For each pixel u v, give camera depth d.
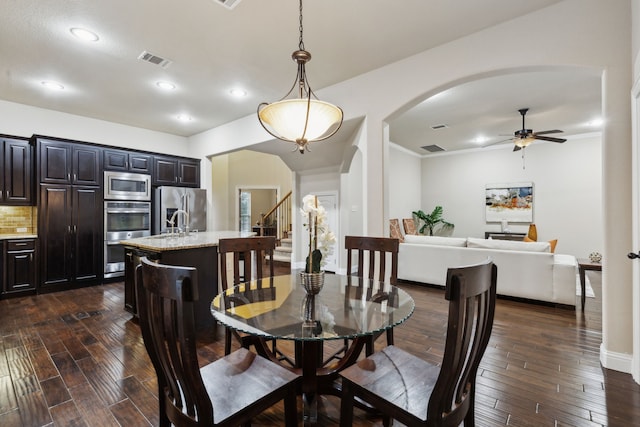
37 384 2.08
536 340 2.78
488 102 4.52
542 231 7.05
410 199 8.15
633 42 2.09
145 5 2.35
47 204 4.36
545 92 4.16
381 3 2.36
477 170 7.87
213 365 1.47
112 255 4.92
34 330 3.00
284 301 1.84
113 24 2.59
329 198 6.25
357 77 3.56
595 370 2.24
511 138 6.50
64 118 4.80
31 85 3.80
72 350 2.58
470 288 1.01
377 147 3.40
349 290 2.10
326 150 5.54
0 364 2.35
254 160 8.28
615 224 2.18
